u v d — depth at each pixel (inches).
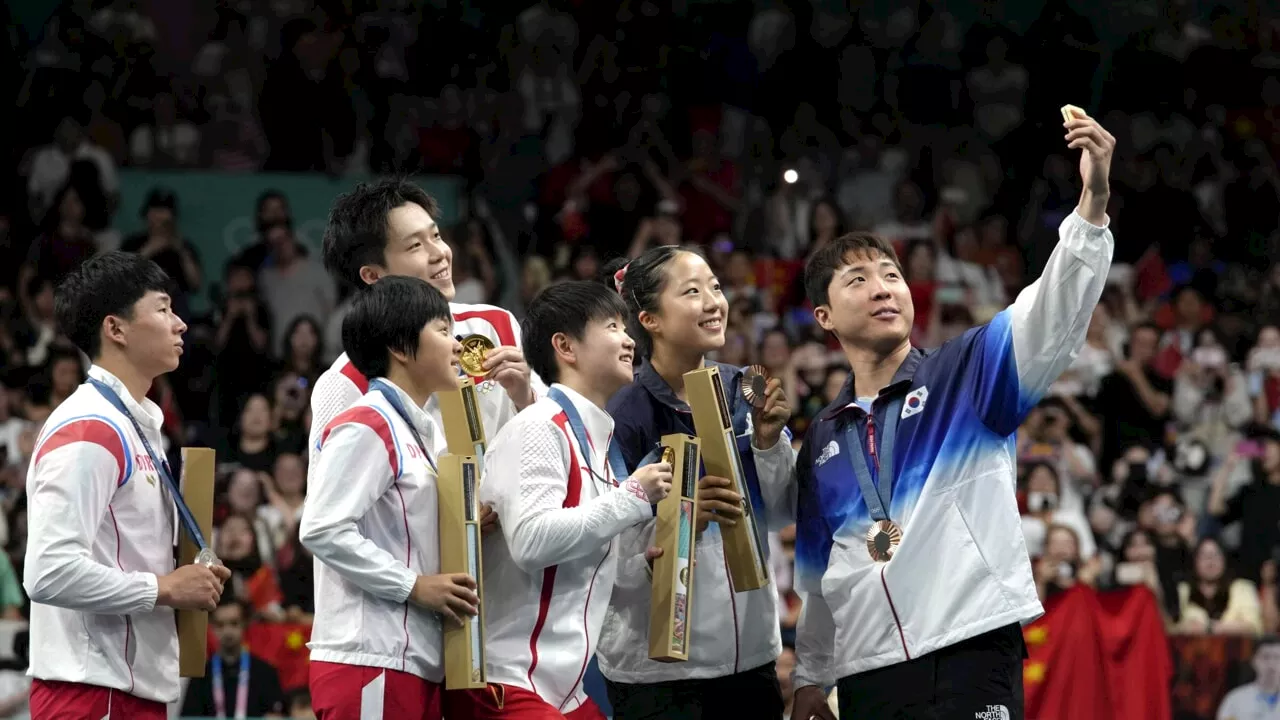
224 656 380.8
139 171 581.3
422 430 185.6
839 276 206.7
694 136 632.4
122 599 180.5
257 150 614.5
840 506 203.5
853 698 200.2
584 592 190.7
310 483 195.6
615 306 197.5
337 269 221.3
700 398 197.5
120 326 193.6
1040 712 392.8
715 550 207.8
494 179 627.2
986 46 693.9
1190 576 447.2
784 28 683.4
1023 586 191.9
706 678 208.7
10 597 399.9
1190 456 503.5
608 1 674.2
